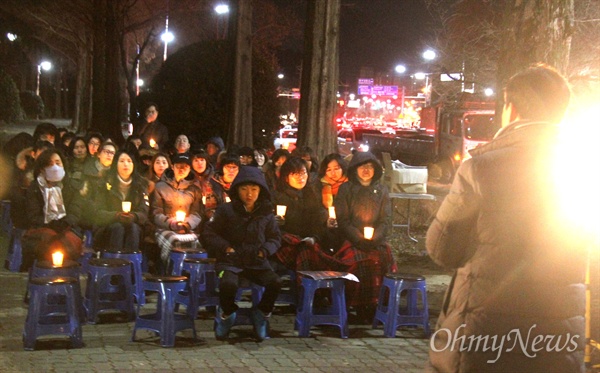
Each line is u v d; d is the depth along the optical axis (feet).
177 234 29.45
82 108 172.14
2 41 118.73
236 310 23.16
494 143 11.09
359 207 26.73
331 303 27.09
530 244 10.55
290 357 21.54
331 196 30.19
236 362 20.80
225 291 22.59
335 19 44.86
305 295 23.95
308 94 45.16
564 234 10.57
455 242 11.08
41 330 21.22
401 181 43.83
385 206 27.02
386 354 22.29
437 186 84.53
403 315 24.98
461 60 76.59
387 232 27.04
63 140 47.85
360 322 26.18
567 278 10.59
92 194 31.09
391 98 256.52
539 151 10.82
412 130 118.62
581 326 10.72
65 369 19.49
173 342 22.15
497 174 10.79
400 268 37.14
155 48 157.38
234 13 55.06
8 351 21.04
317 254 26.20
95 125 92.84
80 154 38.73
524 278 10.50
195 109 67.05
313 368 20.52
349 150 113.91
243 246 23.07
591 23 49.16
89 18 103.30
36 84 247.29
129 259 26.86
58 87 264.31
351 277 24.31
